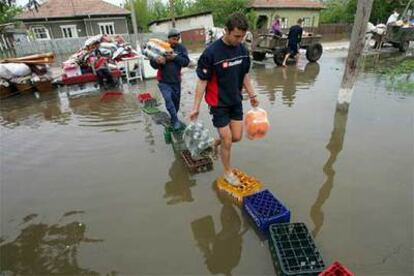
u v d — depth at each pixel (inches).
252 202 114.2
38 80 337.1
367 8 190.1
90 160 166.4
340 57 535.2
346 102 221.3
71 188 140.0
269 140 179.3
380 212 115.4
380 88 290.7
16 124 235.5
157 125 214.8
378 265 92.2
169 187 136.4
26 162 168.2
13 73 319.6
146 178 144.6
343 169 145.9
